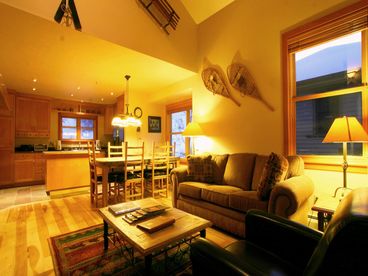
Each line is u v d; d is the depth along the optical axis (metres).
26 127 5.25
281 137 2.81
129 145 5.18
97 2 2.61
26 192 4.38
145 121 5.44
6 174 4.83
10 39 2.62
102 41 2.71
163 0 3.30
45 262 1.80
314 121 2.63
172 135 5.63
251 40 3.15
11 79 4.14
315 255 0.74
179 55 3.66
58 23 2.32
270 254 1.24
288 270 1.09
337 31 2.33
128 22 2.91
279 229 1.25
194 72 3.97
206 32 3.87
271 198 1.88
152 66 3.61
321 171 2.44
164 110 5.80
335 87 2.45
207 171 3.06
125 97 5.17
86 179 4.52
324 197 2.14
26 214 2.97
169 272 1.62
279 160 2.04
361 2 2.15
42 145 5.60
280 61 2.81
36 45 2.78
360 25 2.16
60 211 3.10
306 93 2.70
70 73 3.85
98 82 4.45
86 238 2.22
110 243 2.10
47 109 5.62
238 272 0.82
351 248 0.63
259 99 3.05
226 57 3.52
